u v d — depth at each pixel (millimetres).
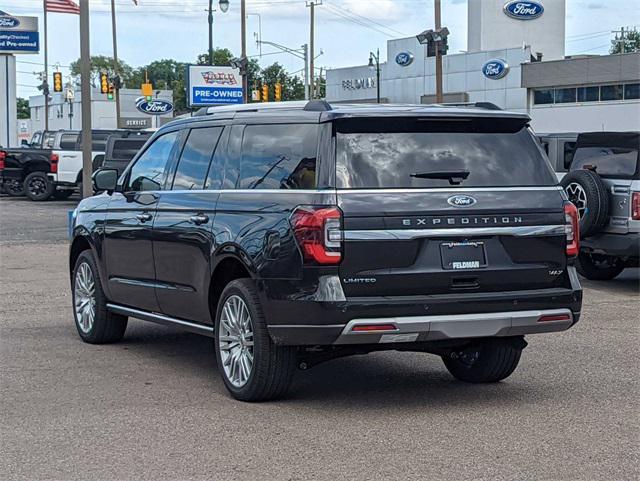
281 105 7508
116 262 9062
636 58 46031
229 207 7398
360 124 6820
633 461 5867
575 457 5945
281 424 6691
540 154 7246
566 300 7074
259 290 6906
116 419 6824
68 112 87688
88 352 9289
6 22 58125
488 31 57469
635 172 12992
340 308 6480
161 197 8367
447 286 6727
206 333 7906
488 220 6848
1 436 6406
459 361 8070
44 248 19141
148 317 8766
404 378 8242
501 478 5539
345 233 6535
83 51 20719
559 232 7082
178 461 5871
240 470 5691
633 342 9820
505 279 6883
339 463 5816
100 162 24719
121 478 5559
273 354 6984
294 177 6918
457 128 7082
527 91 51531
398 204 6648
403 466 5754
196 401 7348
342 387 7867
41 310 11844
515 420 6816
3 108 55094
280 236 6750
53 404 7250
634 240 12984
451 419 6840
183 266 7930
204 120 8156
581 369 8547
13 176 33719
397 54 59438
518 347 7617
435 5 30906
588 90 48969
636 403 7328
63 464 5820
